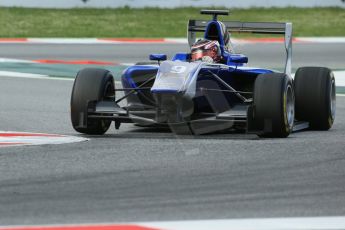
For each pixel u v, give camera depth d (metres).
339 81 62.28
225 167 27.95
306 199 23.42
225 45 38.28
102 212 21.73
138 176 26.42
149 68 36.16
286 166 28.22
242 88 38.47
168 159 29.42
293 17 112.19
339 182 25.72
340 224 20.73
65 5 114.62
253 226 20.42
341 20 112.25
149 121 34.50
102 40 95.81
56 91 55.12
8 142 33.72
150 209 22.11
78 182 25.50
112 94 36.31
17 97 51.81
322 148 32.09
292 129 35.38
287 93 34.62
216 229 20.08
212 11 38.44
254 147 32.09
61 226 20.12
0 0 112.94
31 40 94.69
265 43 95.25
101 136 35.72
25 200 23.08
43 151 31.17
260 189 24.66
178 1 116.75
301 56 81.44
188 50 86.31
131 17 111.38
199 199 23.33
